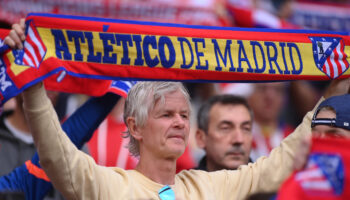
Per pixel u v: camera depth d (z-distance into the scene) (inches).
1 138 544.7
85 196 352.8
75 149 353.1
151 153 378.3
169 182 379.6
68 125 450.0
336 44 423.5
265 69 407.5
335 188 262.2
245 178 403.5
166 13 721.0
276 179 398.6
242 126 534.6
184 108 381.7
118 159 557.0
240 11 758.5
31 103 340.8
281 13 792.3
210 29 399.5
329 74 420.5
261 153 753.0
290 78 412.8
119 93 451.8
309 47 418.9
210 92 768.3
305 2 804.6
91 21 374.6
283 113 781.9
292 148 404.5
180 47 390.9
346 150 263.6
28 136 556.4
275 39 412.8
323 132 378.3
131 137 393.4
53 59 360.8
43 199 476.4
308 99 790.5
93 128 453.7
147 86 382.0
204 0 733.3
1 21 673.0
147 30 385.4
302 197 266.2
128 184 366.3
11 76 347.9
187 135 381.4
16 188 427.8
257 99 772.6
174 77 388.5
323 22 814.5
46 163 342.6
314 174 266.8
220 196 392.5
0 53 354.0
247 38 406.6
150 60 384.5
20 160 545.0
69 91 449.1
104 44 376.2
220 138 531.8
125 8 704.4
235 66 401.1
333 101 381.1
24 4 677.9
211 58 396.8
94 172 357.1
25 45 357.7
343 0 821.2
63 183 345.7
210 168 539.2
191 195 378.3
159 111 375.9
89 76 373.1
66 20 368.8
